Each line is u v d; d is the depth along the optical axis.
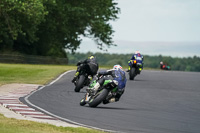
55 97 64.69
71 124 42.59
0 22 180.25
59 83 89.19
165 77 124.75
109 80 54.88
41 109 51.34
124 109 56.09
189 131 43.16
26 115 45.56
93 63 72.06
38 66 145.62
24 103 55.47
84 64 71.94
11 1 160.50
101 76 55.69
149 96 73.75
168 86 95.06
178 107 61.22
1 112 46.06
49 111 50.41
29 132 33.97
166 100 69.19
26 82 88.19
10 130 33.81
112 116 49.59
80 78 72.19
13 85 79.19
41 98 62.41
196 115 54.16
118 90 55.53
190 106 62.88
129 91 80.31
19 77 98.56
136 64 104.44
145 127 44.09
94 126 42.72
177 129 43.94
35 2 166.00
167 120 49.22
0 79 92.44
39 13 168.38
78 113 50.28
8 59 187.38
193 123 47.94
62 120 44.91
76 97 66.00
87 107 55.50
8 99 58.09
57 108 53.31
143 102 65.25
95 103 54.88
